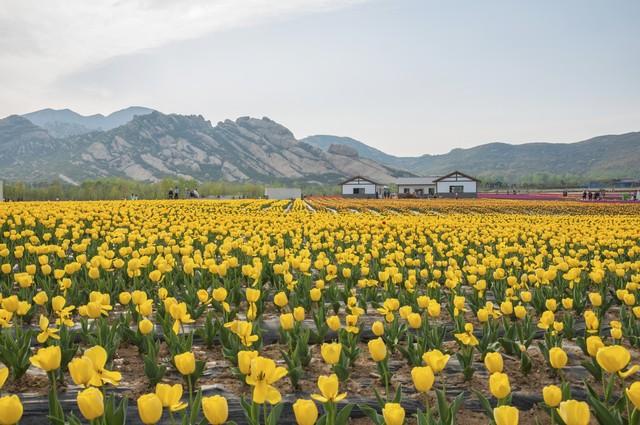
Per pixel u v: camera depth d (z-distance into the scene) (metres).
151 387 5.79
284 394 5.79
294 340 6.91
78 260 9.96
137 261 8.95
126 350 7.04
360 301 9.15
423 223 22.95
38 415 5.30
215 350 7.18
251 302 6.39
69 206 29.28
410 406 5.61
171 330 6.33
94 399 3.18
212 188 121.69
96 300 6.61
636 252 14.40
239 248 13.05
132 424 5.11
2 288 9.00
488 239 16.59
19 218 17.33
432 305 6.67
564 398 4.26
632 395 3.30
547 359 6.41
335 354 4.50
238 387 5.98
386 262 11.42
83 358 3.62
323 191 186.00
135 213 25.25
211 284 10.31
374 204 62.19
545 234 18.81
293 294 8.91
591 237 16.78
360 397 5.78
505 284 10.10
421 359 6.36
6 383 5.90
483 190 188.00
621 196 93.00
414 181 116.69
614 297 9.95
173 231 16.28
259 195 122.44
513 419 3.17
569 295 9.63
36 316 8.52
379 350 4.59
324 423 4.00
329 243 14.48
